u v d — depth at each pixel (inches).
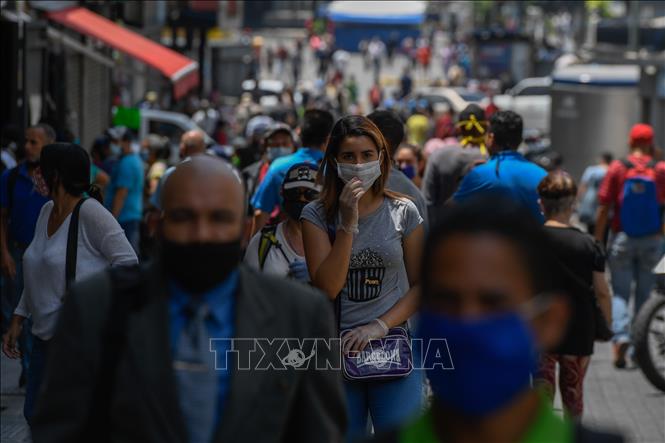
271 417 331.6
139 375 319.9
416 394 557.9
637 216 1103.6
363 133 556.4
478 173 820.0
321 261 562.9
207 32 3452.3
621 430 250.2
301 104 4488.2
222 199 331.9
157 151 1621.6
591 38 2458.2
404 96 5246.1
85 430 319.0
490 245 235.3
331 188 567.2
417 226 569.6
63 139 1267.2
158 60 1911.9
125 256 602.2
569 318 251.4
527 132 3821.4
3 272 953.5
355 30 7411.4
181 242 329.4
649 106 2393.0
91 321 321.7
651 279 1116.5
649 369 965.8
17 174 909.2
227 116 3491.6
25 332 797.9
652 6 2496.3
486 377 234.2
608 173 1114.1
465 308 235.9
